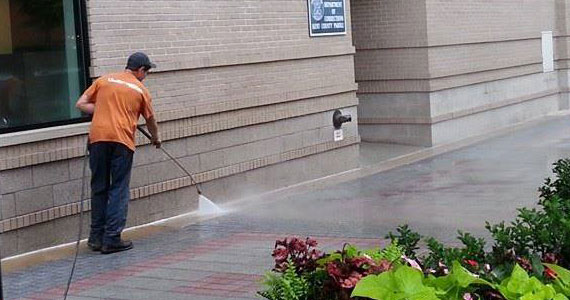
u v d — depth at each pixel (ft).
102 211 31.09
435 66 57.31
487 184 42.09
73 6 33.63
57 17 33.22
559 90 77.66
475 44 62.59
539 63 73.15
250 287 25.36
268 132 42.75
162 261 29.27
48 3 32.94
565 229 17.71
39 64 32.65
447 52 58.85
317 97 45.93
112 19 34.53
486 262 16.48
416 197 39.60
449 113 59.36
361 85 58.80
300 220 35.47
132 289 25.81
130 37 35.19
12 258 30.68
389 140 58.65
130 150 30.83
